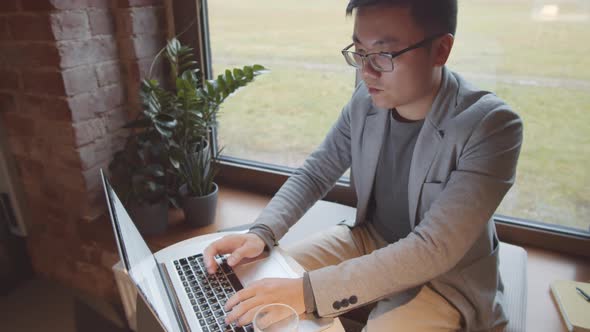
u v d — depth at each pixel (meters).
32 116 1.56
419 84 0.87
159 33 1.71
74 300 1.83
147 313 0.91
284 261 0.98
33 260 1.94
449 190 0.87
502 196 0.86
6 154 1.68
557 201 1.44
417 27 0.82
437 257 0.83
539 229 1.46
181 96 1.47
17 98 1.56
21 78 1.51
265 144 1.83
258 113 1.79
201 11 1.70
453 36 0.87
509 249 1.32
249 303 0.80
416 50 0.83
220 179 1.93
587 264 1.38
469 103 0.92
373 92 0.90
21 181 1.74
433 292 0.99
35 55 1.44
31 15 1.38
